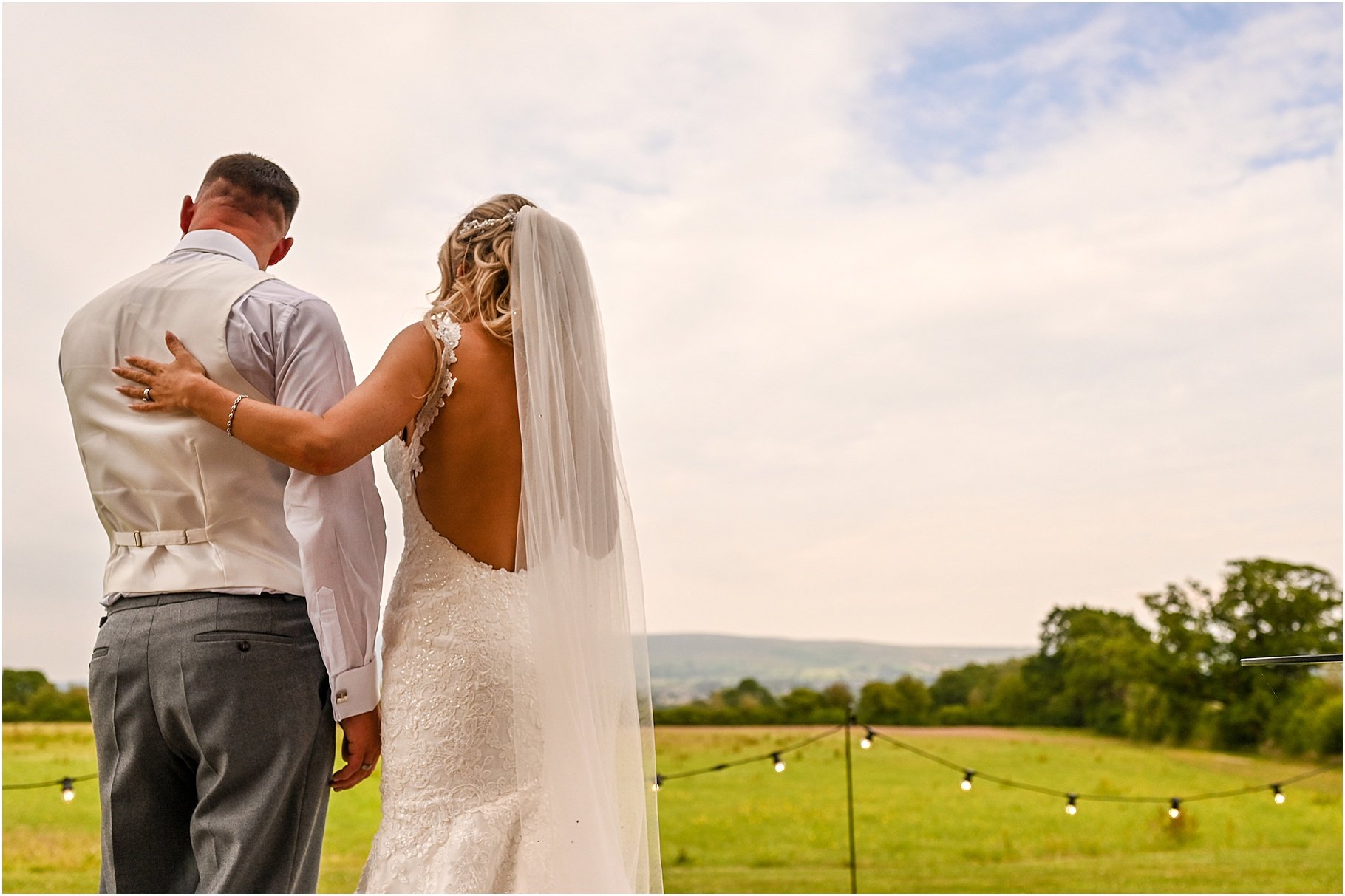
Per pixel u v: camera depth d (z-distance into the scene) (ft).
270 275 6.28
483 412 6.03
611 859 5.71
